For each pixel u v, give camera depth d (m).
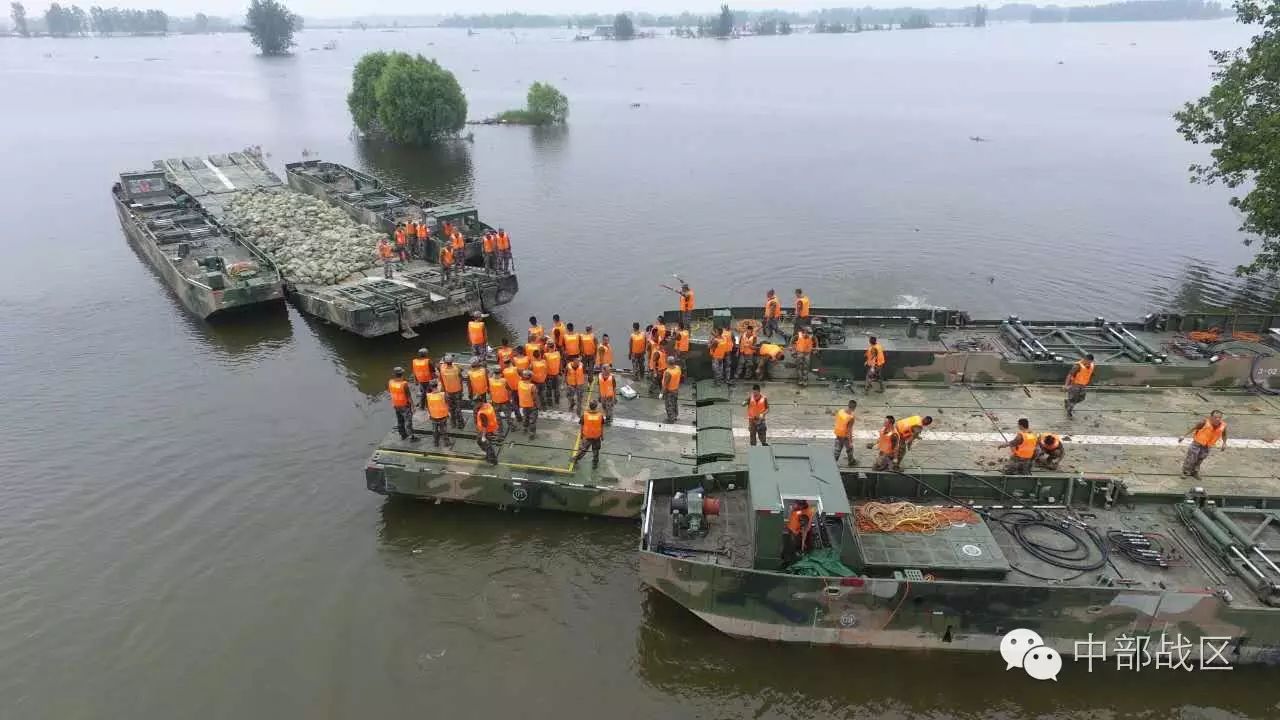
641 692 17.59
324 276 39.06
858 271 45.03
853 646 18.48
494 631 19.22
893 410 26.16
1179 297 40.81
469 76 168.25
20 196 60.62
